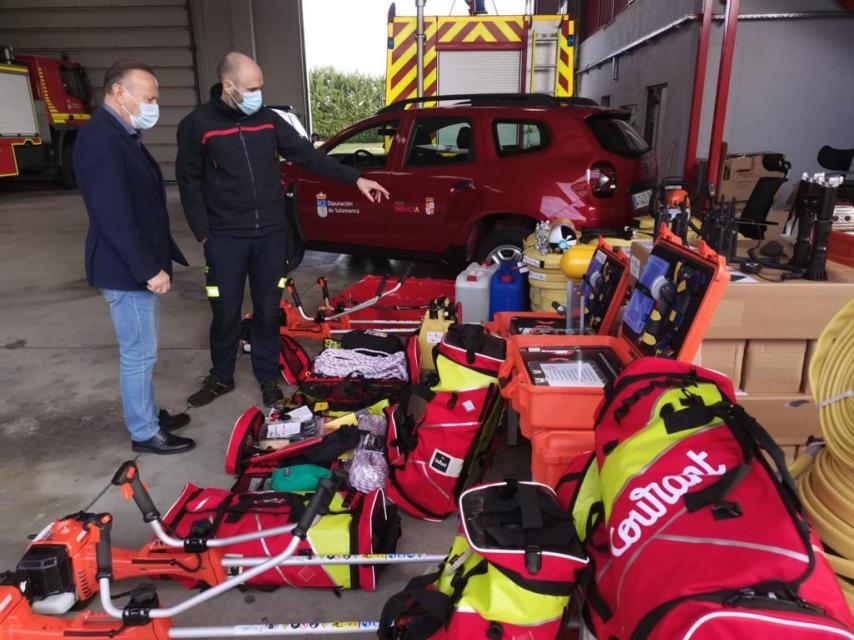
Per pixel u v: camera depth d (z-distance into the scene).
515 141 5.11
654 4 8.34
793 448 2.44
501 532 1.45
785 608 1.01
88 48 15.60
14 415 3.54
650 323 2.09
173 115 15.86
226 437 3.25
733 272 2.51
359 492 2.35
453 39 7.35
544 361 2.30
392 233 5.64
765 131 7.20
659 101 8.46
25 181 16.22
